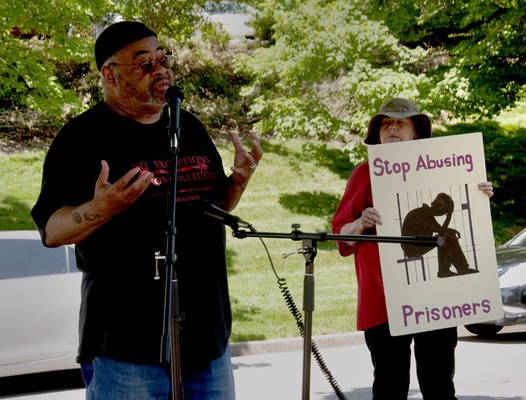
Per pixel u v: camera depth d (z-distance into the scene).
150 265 3.66
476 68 16.83
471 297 4.75
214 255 3.81
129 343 3.63
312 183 18.62
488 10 16.52
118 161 3.73
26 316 9.07
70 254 9.43
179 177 3.78
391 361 4.80
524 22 16.34
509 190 19.27
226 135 19.92
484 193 4.79
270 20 20.06
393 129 5.11
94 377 3.71
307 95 17.66
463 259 4.75
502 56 16.77
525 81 16.98
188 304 3.70
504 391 7.71
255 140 3.96
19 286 9.13
